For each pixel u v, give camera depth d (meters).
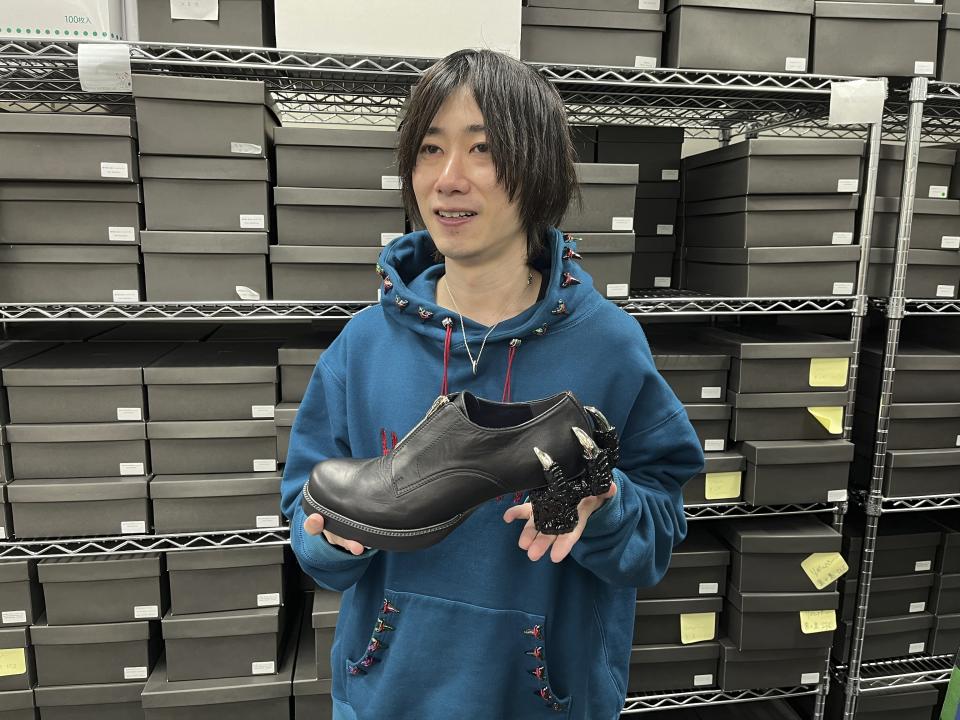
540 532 0.47
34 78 1.15
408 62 1.06
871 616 1.40
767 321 1.64
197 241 1.07
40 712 1.20
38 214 1.05
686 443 0.65
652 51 1.14
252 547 1.21
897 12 1.15
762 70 1.15
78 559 1.17
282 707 1.23
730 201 1.25
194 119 1.04
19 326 1.50
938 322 1.47
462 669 0.61
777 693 1.35
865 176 1.21
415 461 0.50
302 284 1.11
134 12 1.03
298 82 1.24
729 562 1.31
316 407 0.70
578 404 0.51
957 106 1.31
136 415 1.15
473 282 0.61
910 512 1.51
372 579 0.67
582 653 0.63
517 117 0.52
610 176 1.13
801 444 1.24
